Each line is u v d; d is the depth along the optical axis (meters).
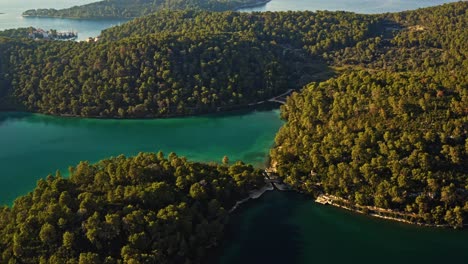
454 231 146.62
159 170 154.12
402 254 139.62
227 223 152.00
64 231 125.06
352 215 156.75
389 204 154.25
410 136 160.75
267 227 152.50
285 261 138.00
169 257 129.75
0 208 143.75
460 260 136.50
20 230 124.88
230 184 162.12
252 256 140.00
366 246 143.25
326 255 140.12
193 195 147.62
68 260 118.62
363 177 160.38
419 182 153.25
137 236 124.44
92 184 146.12
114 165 154.25
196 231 137.75
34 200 138.50
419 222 150.00
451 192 147.00
